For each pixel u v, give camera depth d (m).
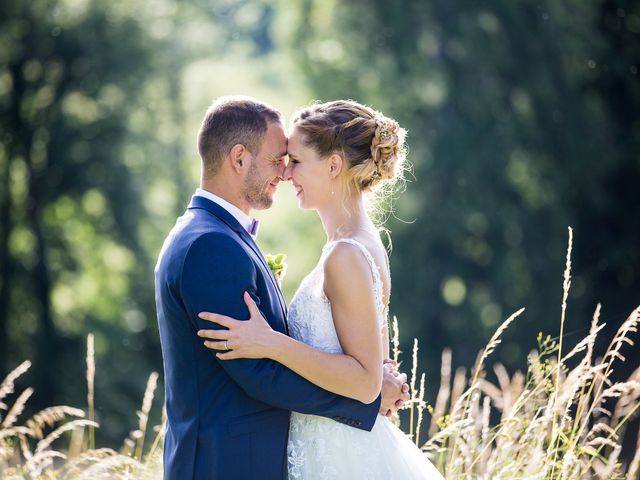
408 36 21.34
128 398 20.30
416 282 21.05
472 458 4.94
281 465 3.90
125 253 22.72
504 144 21.05
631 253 21.00
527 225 21.17
